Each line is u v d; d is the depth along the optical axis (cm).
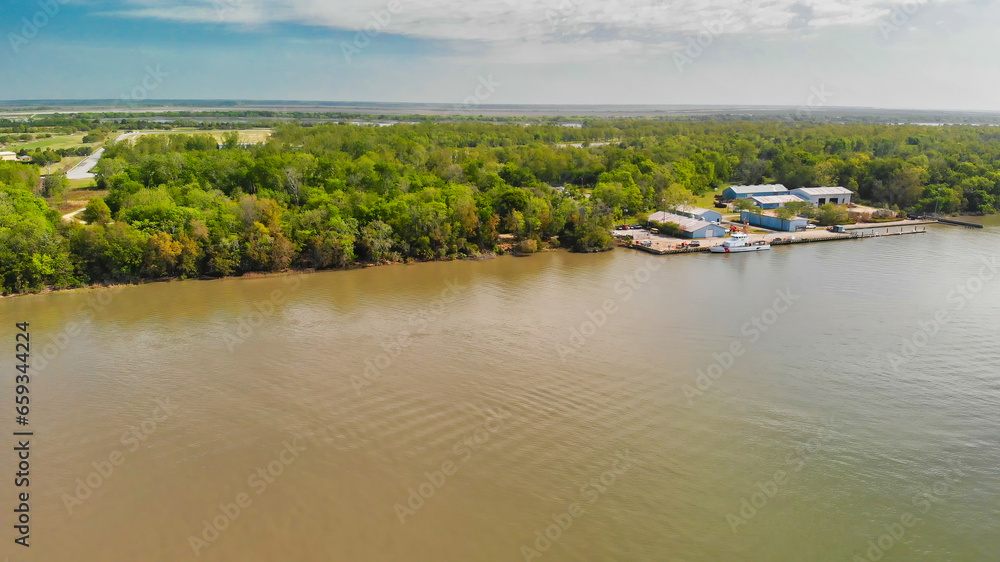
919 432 5031
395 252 11000
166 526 3916
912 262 10738
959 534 3878
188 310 8000
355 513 4044
